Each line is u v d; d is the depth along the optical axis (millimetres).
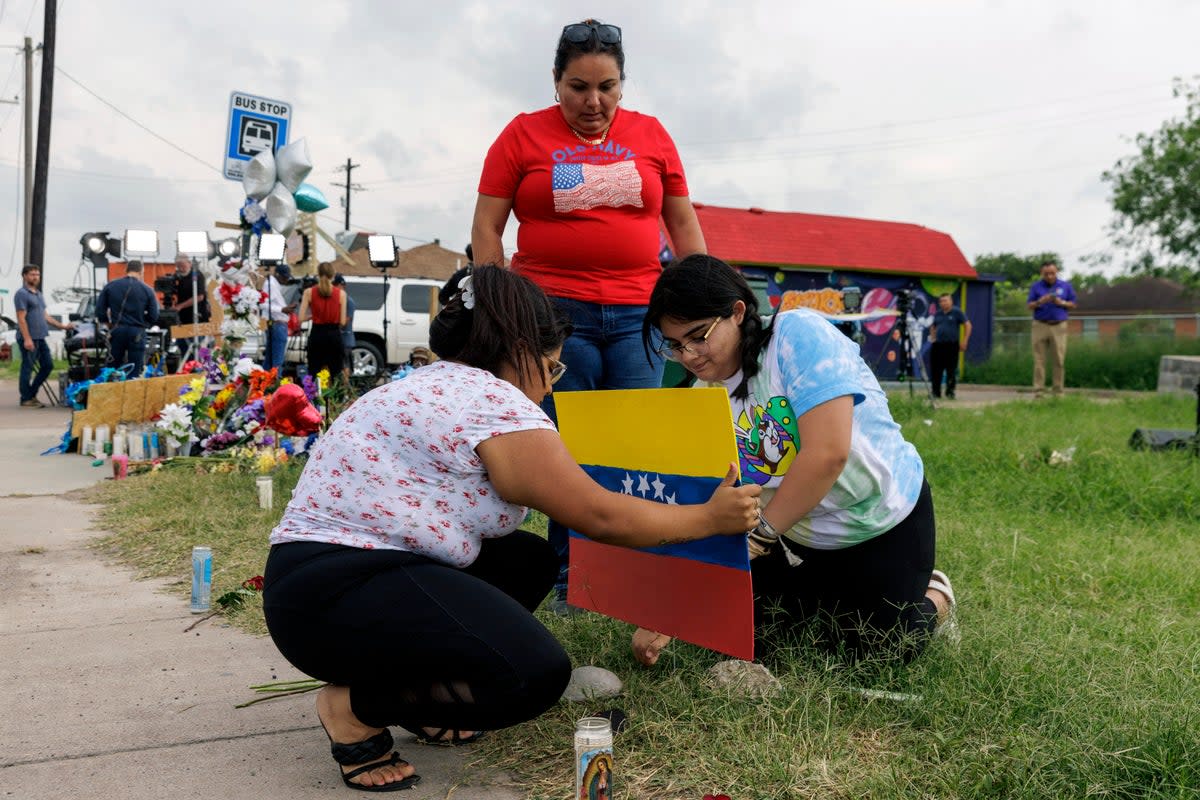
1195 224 31078
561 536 3725
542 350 2400
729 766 2400
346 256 15531
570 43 3639
